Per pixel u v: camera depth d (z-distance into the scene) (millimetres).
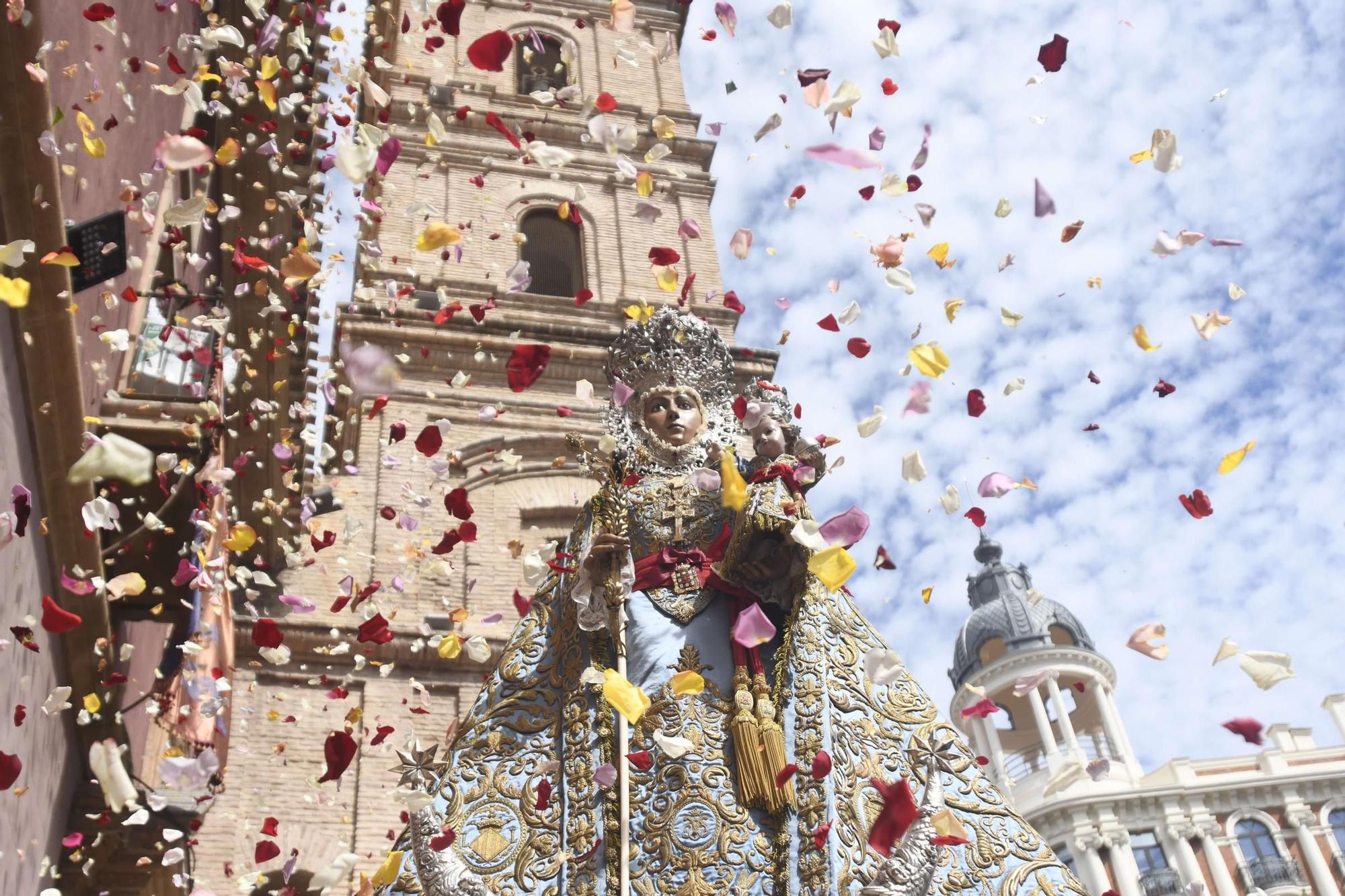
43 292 6297
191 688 8070
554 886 3961
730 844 3918
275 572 13258
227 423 10484
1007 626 40781
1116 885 34688
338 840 11477
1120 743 37938
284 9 10398
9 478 6336
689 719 4254
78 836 7391
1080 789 35969
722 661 4465
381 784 11898
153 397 8594
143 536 8477
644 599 4660
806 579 4465
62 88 6816
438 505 14547
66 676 7715
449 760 4422
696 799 4016
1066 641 41438
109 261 6891
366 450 14898
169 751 8367
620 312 17703
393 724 12375
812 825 3949
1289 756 37906
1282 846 35938
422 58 20797
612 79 22234
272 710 10281
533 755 4367
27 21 5723
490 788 4270
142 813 5883
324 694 12461
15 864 6922
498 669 4711
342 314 15727
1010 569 43312
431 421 15328
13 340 6348
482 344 16047
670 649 4488
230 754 11703
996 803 4191
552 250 19594
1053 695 37781
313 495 13492
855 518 4242
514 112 20609
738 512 4594
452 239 5359
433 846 3984
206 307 10102
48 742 7465
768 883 3852
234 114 10719
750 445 10148
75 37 7066
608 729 4285
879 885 3719
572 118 20797
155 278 10102
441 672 12938
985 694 4781
